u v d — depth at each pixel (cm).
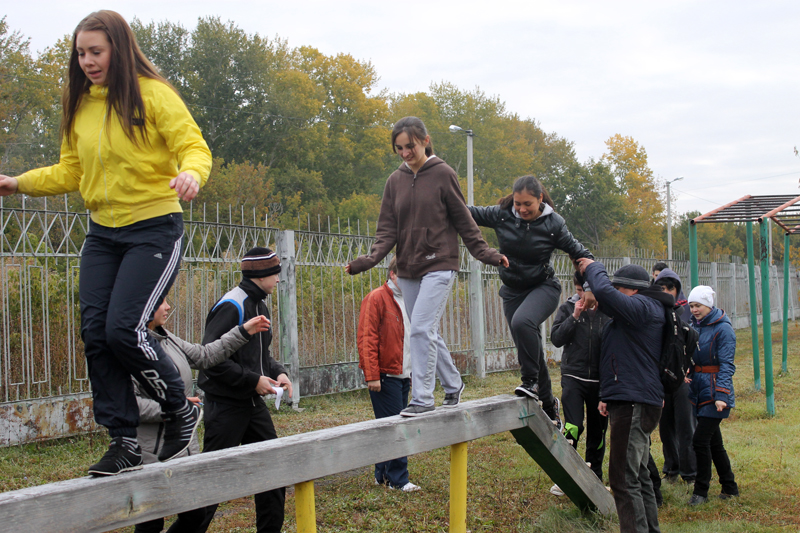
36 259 662
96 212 255
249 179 2961
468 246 369
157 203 252
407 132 358
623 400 423
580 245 437
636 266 451
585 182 5175
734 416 858
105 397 250
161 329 353
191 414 273
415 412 364
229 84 3925
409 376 574
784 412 877
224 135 3916
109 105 244
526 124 6800
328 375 927
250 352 393
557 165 6944
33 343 658
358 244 999
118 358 247
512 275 428
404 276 376
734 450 681
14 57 2930
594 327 546
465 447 401
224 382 372
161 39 3841
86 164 248
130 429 253
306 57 4822
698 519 492
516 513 504
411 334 367
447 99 5856
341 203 3844
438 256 363
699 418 536
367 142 4762
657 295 434
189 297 774
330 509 500
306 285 922
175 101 251
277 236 875
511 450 694
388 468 559
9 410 621
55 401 652
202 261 785
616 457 426
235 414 381
